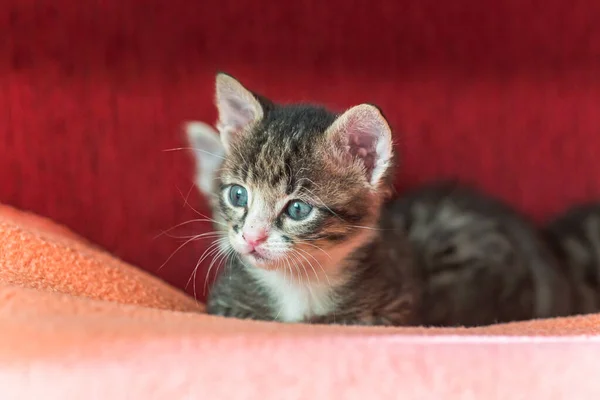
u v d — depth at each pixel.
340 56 0.41
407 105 0.42
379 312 0.33
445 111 0.42
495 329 0.27
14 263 0.30
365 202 0.32
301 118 0.32
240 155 0.32
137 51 0.40
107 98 0.40
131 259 0.40
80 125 0.40
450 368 0.23
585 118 0.43
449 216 0.42
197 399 0.22
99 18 0.39
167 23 0.40
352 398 0.22
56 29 0.39
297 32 0.40
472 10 0.41
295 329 0.25
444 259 0.40
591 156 0.43
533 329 0.27
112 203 0.40
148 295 0.32
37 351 0.22
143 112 0.40
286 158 0.31
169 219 0.40
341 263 0.32
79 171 0.40
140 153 0.40
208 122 0.40
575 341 0.24
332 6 0.40
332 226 0.31
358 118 0.31
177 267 0.40
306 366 0.23
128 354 0.22
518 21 0.41
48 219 0.39
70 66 0.39
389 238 0.35
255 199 0.31
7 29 0.38
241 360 0.23
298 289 0.33
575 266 0.43
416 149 0.43
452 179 0.43
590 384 0.23
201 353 0.23
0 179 0.39
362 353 0.23
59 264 0.31
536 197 0.44
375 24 0.41
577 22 0.41
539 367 0.23
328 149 0.31
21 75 0.39
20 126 0.39
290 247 0.31
